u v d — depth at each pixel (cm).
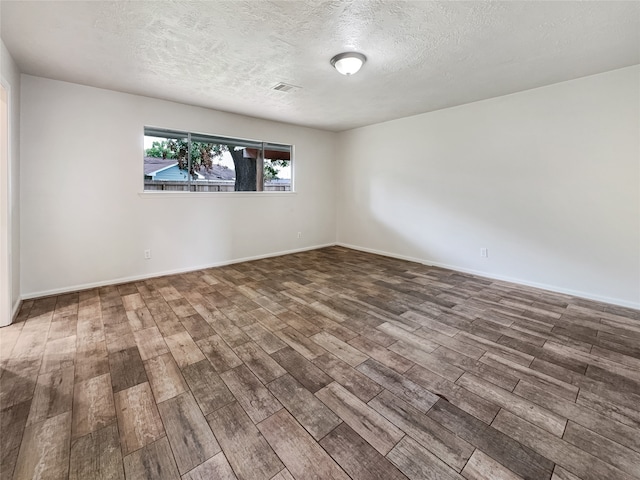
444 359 214
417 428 152
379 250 567
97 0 192
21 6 198
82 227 357
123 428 152
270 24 220
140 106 385
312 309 305
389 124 527
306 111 460
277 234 554
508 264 399
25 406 167
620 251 315
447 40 243
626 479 124
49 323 270
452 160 446
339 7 200
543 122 355
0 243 260
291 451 139
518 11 204
